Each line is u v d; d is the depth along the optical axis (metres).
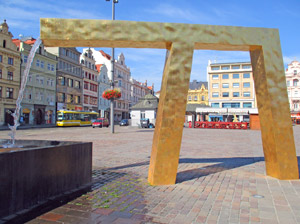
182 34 4.90
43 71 42.72
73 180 4.59
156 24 4.82
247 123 33.09
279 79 5.38
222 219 3.35
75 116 40.75
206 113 37.06
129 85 78.75
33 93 40.56
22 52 38.53
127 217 3.41
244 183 5.14
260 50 5.42
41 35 4.61
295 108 61.09
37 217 3.35
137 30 4.77
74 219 3.32
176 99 4.91
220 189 4.72
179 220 3.32
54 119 45.50
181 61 4.88
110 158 8.09
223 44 5.15
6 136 17.97
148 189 4.70
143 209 3.70
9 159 3.28
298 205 3.87
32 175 3.66
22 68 38.59
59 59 46.81
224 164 7.25
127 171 6.21
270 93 5.34
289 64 62.00
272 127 5.40
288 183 5.13
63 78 48.16
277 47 5.40
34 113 40.72
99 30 4.70
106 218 3.37
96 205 3.85
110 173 5.99
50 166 4.02
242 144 13.12
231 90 62.38
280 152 5.40
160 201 4.05
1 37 35.03
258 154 9.36
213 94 63.56
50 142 5.37
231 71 62.12
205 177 5.65
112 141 13.86
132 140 14.49
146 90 95.19
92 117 45.97
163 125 4.93
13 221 3.16
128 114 78.00
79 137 16.86
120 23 4.74
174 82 4.88
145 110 39.25
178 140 5.01
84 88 54.88
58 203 3.89
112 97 20.94
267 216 3.45
